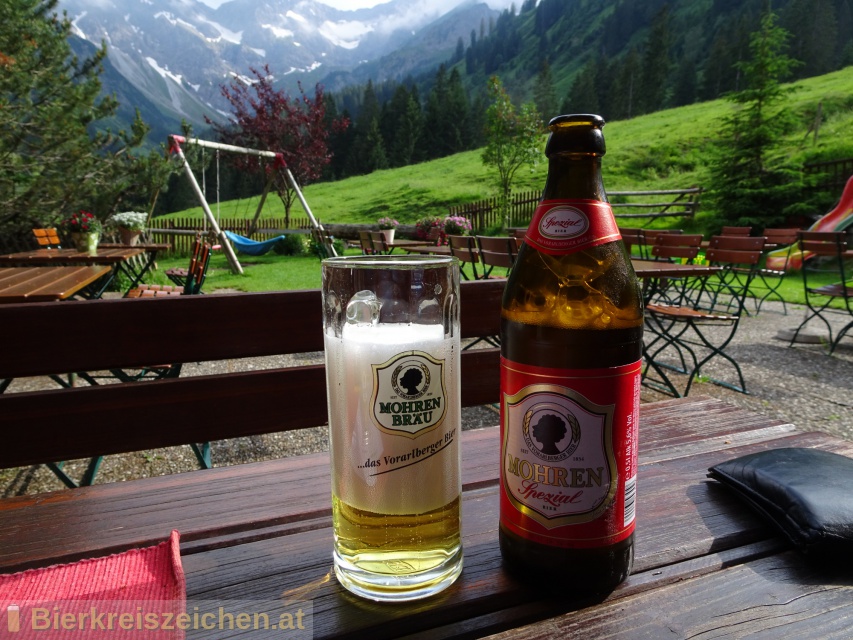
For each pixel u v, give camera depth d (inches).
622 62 3769.7
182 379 55.1
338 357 23.8
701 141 1017.5
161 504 36.0
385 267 23.0
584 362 24.3
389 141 2672.2
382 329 23.3
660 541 29.6
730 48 2517.2
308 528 32.5
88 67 425.1
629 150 1050.7
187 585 26.5
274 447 127.6
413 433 23.6
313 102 1032.2
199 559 28.9
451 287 24.1
